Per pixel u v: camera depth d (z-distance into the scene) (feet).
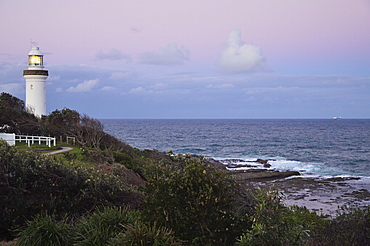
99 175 49.01
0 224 39.22
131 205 45.52
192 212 24.63
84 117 128.47
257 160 175.22
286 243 22.41
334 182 119.55
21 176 44.21
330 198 94.84
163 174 26.89
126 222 28.04
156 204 25.81
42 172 45.73
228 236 25.40
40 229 29.22
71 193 45.55
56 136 130.52
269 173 131.34
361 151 230.07
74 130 126.72
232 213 25.88
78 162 73.20
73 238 28.50
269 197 23.00
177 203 25.40
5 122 126.93
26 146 104.01
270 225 22.47
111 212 29.43
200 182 25.57
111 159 81.92
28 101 175.32
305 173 140.26
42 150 97.35
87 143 119.34
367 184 115.85
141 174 78.38
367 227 27.61
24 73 173.58
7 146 47.55
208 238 24.54
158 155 86.79
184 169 26.68
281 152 223.71
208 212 24.84
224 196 25.66
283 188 108.88
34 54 173.88
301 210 41.98
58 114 132.87
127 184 54.54
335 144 282.15
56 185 45.21
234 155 208.44
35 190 44.24
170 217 25.31
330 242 27.12
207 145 271.08
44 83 177.99
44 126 131.23
